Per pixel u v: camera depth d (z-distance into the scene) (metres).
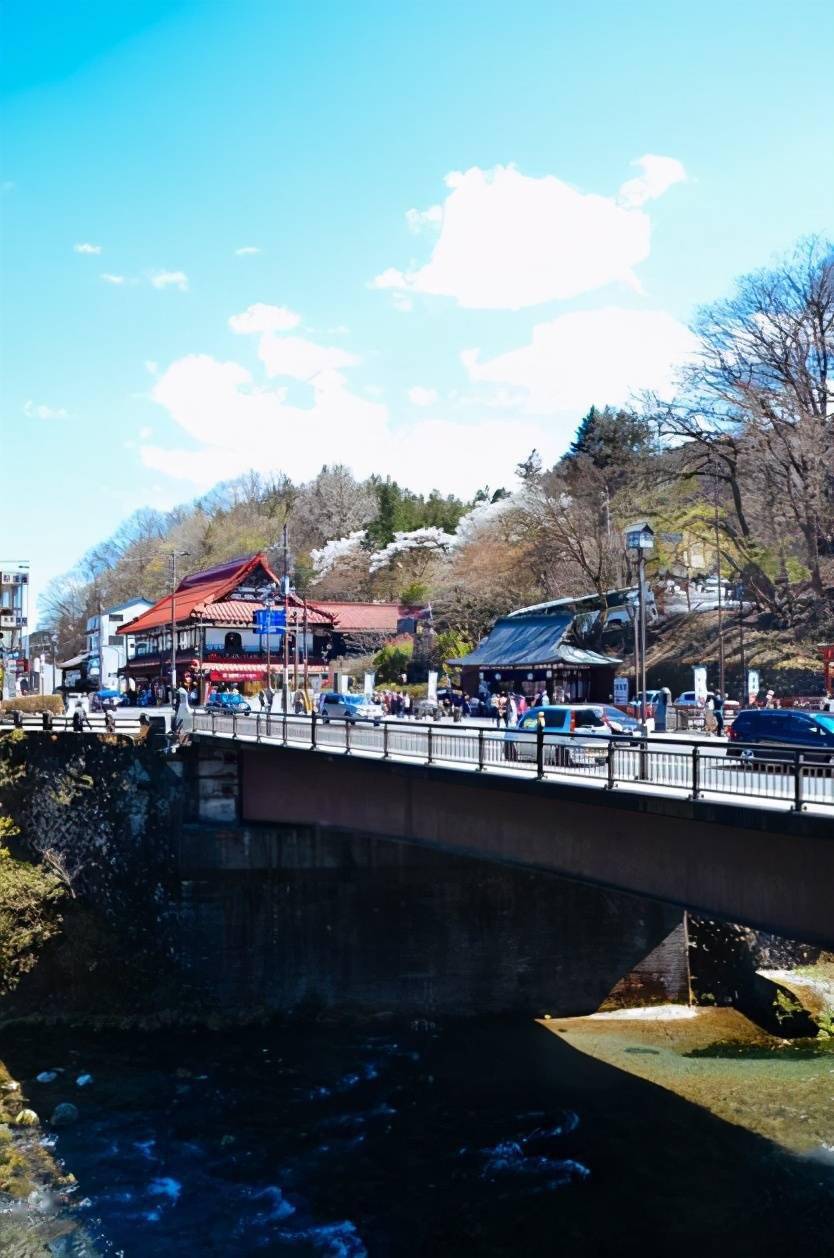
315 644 84.56
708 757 17.44
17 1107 26.89
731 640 68.94
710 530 77.94
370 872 33.94
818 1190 21.08
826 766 15.43
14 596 118.25
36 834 37.97
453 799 24.62
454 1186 22.22
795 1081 26.80
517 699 49.59
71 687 99.38
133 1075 29.05
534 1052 29.89
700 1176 21.92
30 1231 20.81
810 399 65.62
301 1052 30.70
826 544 69.94
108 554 167.75
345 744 28.16
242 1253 19.94
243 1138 24.89
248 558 85.44
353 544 128.00
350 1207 21.56
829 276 65.31
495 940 33.69
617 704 48.53
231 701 62.66
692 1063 28.48
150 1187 22.58
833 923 15.88
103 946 34.72
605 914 33.72
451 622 89.62
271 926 33.88
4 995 34.19
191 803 34.66
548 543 84.88
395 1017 33.25
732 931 34.53
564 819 21.20
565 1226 20.34
